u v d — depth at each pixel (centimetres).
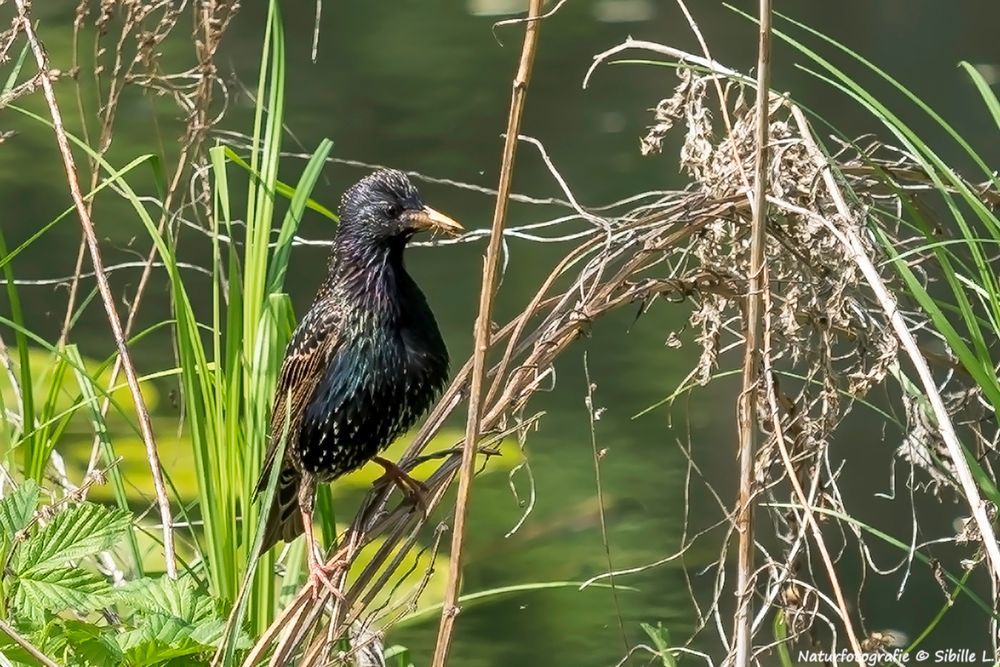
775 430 732
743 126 805
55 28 2562
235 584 862
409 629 1324
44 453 912
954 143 2520
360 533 790
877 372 761
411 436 1662
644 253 782
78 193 893
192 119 948
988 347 865
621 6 3238
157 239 864
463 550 689
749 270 790
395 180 859
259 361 870
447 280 2173
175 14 960
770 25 703
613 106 2811
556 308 781
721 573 793
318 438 867
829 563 713
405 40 2988
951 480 800
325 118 2656
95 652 727
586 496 1585
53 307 1938
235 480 866
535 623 1334
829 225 732
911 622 1354
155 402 1669
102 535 738
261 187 873
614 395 1825
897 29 3041
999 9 3038
